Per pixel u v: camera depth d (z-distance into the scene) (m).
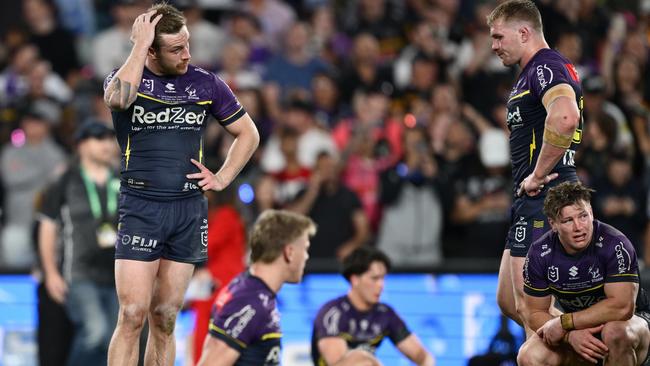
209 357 21.61
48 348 34.09
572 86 20.34
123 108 19.83
